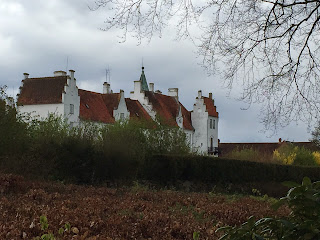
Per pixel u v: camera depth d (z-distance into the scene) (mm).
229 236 3561
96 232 9438
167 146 33844
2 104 23125
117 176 26062
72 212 11250
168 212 13750
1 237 7840
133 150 26594
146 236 9836
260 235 3527
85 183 24875
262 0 8875
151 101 67125
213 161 30250
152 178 27844
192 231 10133
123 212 12664
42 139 24016
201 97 74000
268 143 73000
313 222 3377
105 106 58344
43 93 52188
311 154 54594
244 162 31688
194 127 73812
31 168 22641
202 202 17219
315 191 3547
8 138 22703
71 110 52000
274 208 3680
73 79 52688
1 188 16422
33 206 12188
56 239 7441
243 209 15312
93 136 26516
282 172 33938
